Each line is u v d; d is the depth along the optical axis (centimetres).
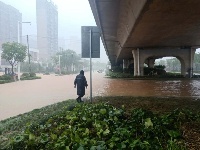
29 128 632
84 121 674
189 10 1271
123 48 3634
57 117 769
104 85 2569
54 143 500
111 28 2091
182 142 515
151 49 3834
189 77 3653
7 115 1071
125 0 1250
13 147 499
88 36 1069
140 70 3891
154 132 554
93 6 1408
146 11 1212
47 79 4659
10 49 4684
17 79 4206
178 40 2828
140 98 1377
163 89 2045
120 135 525
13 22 12306
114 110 761
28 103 1430
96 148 446
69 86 2748
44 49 13800
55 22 15288
